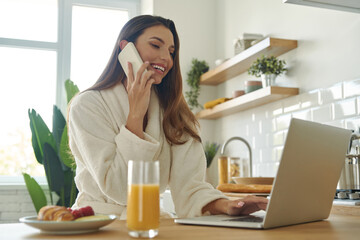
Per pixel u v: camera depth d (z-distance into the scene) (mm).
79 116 1348
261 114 3129
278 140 2902
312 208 1099
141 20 1524
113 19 4336
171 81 1613
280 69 2777
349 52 2291
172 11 3949
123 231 895
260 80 3154
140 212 801
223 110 3373
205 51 4004
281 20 2967
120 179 1246
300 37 2732
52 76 4129
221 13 3934
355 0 2107
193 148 1529
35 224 827
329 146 1085
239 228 960
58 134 3699
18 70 4055
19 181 3961
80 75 4195
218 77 3627
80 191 1450
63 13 4184
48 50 4141
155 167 823
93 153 1281
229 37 3762
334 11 2428
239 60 3105
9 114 3990
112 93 1482
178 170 1474
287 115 2818
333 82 2404
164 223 1062
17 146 3990
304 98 2652
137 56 1413
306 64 2660
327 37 2477
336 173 1162
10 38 4023
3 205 3746
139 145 1260
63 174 3578
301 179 998
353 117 2229
